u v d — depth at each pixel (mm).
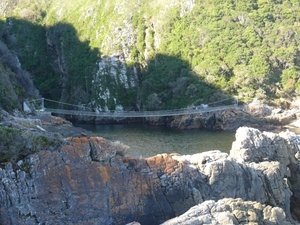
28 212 32188
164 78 152125
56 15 199875
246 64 141000
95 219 33844
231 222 32219
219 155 40938
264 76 134750
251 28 150125
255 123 121750
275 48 143875
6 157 33219
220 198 38938
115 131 119688
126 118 142875
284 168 45406
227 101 131125
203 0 166000
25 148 33750
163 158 38188
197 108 132125
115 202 34906
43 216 32438
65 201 33281
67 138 35125
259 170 43188
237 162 41312
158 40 166625
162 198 36719
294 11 155500
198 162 39656
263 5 158625
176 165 38344
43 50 190375
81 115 144750
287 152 49094
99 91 161750
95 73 166500
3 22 196750
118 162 36125
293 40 145500
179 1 170500
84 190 34000
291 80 135125
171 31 166125
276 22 153750
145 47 169125
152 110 143875
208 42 152500
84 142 34844
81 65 173750
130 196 35594
